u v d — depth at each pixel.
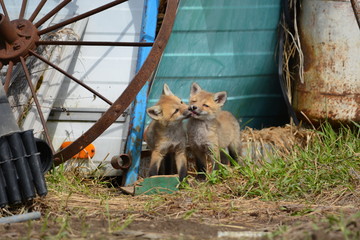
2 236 6.34
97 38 12.06
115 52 11.97
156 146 11.01
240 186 9.46
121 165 10.72
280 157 10.98
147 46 10.58
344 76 12.27
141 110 11.20
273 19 13.12
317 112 12.48
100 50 11.97
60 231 6.38
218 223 7.62
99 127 9.87
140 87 9.91
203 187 9.55
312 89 12.55
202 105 11.05
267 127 14.02
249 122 13.91
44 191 7.91
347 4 12.21
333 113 12.38
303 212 8.05
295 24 12.78
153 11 11.88
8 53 10.28
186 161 11.50
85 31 12.09
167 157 11.60
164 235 6.52
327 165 10.09
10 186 7.72
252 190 9.28
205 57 12.80
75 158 11.02
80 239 6.15
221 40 12.83
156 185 9.69
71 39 11.61
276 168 9.97
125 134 11.45
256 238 6.21
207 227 7.19
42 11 12.16
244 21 12.84
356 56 12.24
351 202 8.69
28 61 11.41
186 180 10.49
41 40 10.73
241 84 13.44
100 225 7.13
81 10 12.20
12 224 7.04
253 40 13.14
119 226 6.98
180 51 12.58
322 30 12.37
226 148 11.77
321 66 12.43
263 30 13.14
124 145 11.30
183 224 7.29
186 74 12.84
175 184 9.73
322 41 12.38
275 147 11.83
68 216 7.54
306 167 10.03
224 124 11.64
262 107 13.86
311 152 10.81
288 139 12.02
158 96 12.81
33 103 10.92
